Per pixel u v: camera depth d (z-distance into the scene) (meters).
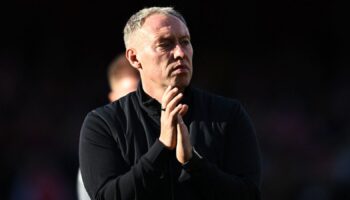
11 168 28.72
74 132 32.56
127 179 8.69
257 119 34.28
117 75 12.62
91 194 9.12
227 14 39.03
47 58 37.06
